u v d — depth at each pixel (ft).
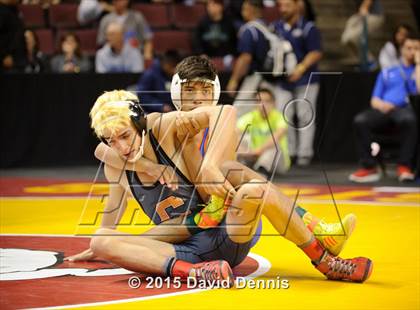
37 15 47.75
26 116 40.40
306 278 15.78
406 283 15.34
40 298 13.88
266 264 17.28
